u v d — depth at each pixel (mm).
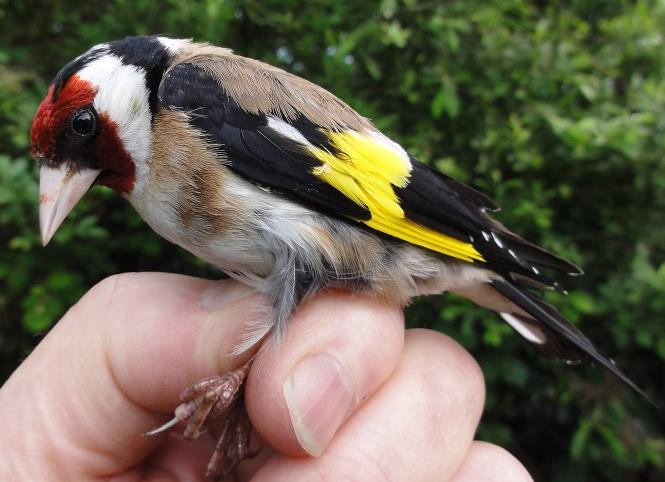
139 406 162
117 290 165
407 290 164
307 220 159
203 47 174
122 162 159
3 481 155
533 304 177
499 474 162
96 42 260
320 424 149
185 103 158
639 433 270
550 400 279
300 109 164
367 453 150
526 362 271
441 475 156
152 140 158
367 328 155
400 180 165
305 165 159
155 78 162
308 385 149
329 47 250
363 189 162
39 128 158
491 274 174
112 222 266
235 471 176
